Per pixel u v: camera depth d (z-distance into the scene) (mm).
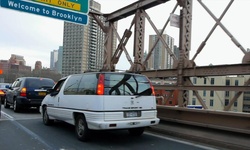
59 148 6148
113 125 6320
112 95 6484
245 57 8070
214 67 8828
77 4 14039
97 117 6316
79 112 6934
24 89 12852
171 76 10547
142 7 12312
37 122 10000
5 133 7828
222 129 6910
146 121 6875
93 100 6477
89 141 6883
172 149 6121
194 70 9438
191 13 9922
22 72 62625
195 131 7527
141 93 7012
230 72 8352
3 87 22109
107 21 15086
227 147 6156
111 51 14828
